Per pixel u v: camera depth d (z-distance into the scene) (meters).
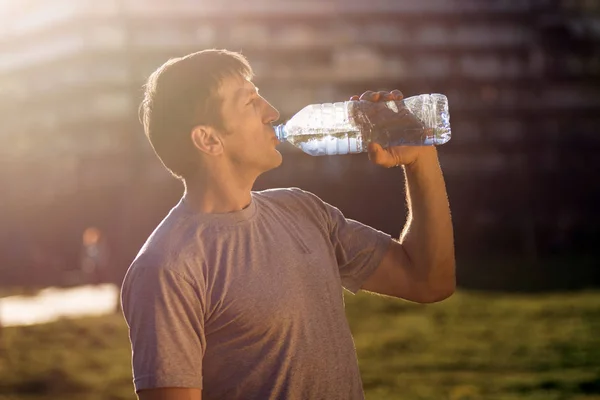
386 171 57.91
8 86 66.62
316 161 57.72
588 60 62.56
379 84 61.06
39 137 63.22
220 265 2.73
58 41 63.44
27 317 21.23
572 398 9.91
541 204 61.06
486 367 12.56
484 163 61.38
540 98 62.06
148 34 60.72
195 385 2.64
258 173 2.90
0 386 11.30
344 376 2.80
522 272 38.34
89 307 25.02
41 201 61.66
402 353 14.21
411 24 62.38
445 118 3.31
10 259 60.69
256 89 2.95
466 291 26.67
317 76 60.38
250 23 60.88
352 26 61.81
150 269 2.68
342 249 3.09
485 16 62.44
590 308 20.14
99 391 11.05
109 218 58.12
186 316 2.66
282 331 2.71
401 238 3.18
